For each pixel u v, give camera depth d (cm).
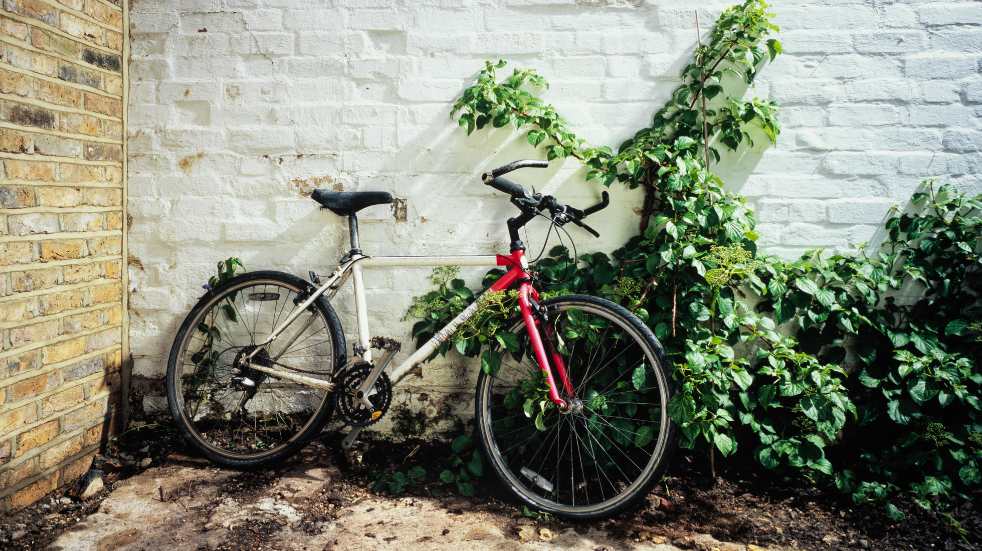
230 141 257
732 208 234
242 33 254
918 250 245
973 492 219
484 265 230
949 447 221
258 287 267
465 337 232
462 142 254
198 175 258
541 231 256
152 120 257
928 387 226
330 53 253
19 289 201
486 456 226
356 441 258
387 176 256
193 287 262
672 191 240
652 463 207
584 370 241
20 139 201
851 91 246
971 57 241
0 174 193
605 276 248
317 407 258
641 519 210
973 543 197
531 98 244
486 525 206
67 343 224
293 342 252
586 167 252
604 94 250
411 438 261
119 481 228
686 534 202
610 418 236
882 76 245
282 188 258
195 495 219
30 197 205
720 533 203
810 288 233
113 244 250
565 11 249
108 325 247
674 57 248
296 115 255
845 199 249
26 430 205
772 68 247
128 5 253
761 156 250
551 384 213
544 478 231
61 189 220
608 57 250
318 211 258
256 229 259
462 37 251
